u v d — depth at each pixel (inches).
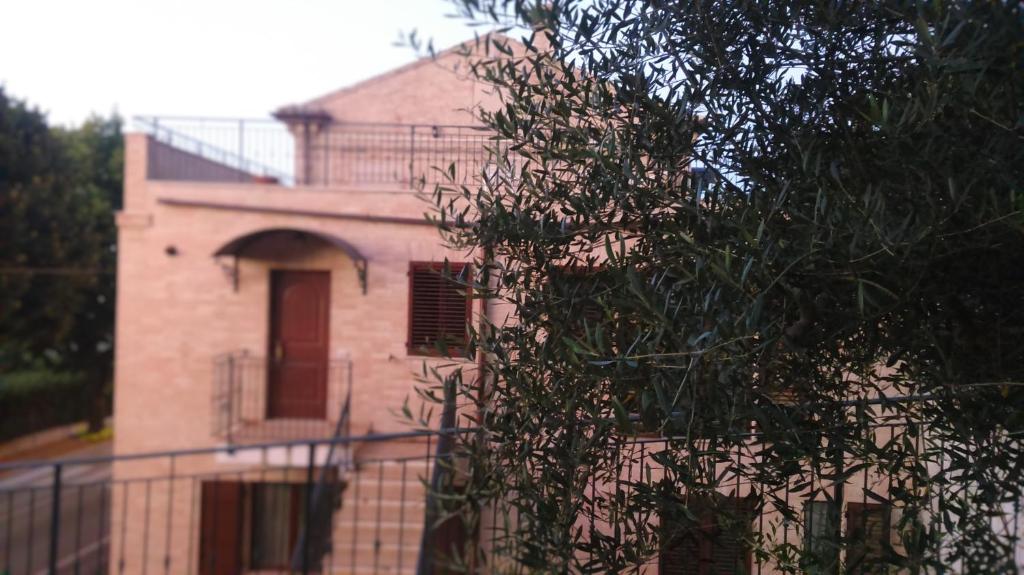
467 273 84.3
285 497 304.8
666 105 75.5
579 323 76.4
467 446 81.2
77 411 796.6
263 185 319.9
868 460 70.2
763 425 62.8
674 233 70.1
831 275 64.4
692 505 71.2
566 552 73.7
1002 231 62.4
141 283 328.5
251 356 319.6
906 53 70.0
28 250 647.8
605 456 74.5
